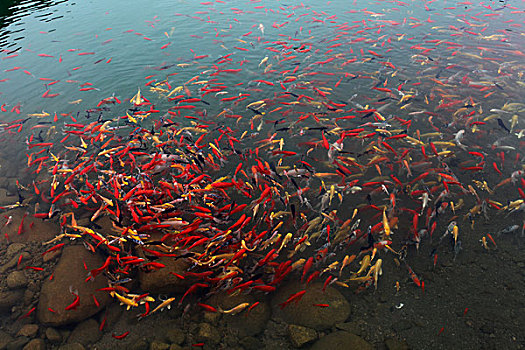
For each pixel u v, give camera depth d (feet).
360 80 46.55
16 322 22.02
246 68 50.52
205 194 27.14
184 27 65.98
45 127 39.93
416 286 22.30
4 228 27.68
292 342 19.75
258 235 24.16
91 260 24.67
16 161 35.83
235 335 20.43
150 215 26.02
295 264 22.71
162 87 46.39
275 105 41.70
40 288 23.53
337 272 23.57
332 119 37.83
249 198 29.48
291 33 61.16
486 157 31.81
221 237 22.85
